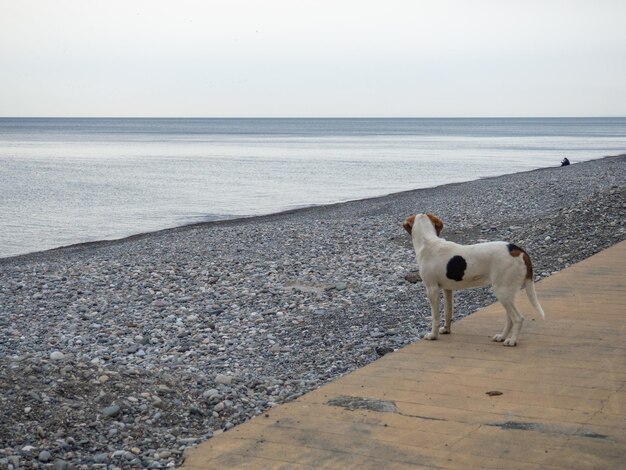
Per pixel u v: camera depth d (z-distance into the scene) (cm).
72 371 786
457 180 5125
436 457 539
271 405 731
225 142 13800
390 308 1203
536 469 513
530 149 9750
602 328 894
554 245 1627
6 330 1209
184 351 1039
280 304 1305
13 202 3981
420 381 718
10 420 646
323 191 4525
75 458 595
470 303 1170
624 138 14312
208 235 2425
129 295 1464
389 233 2197
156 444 628
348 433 592
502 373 734
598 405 636
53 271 1786
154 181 5316
